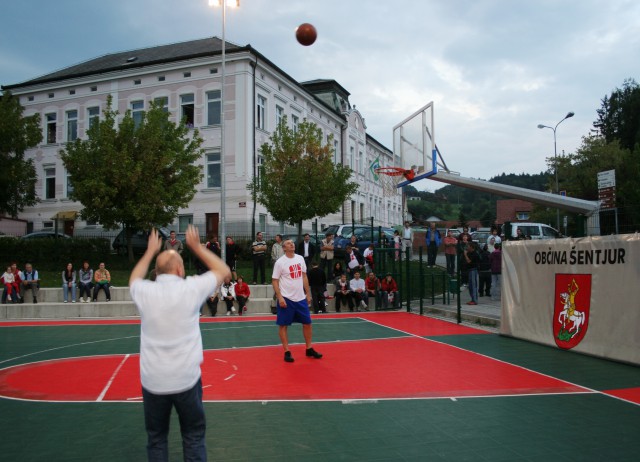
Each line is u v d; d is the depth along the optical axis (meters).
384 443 4.72
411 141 17.53
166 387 3.39
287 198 23.69
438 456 4.40
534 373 7.57
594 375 7.40
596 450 4.52
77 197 22.77
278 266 8.66
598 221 14.09
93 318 16.20
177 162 23.97
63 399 6.45
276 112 33.47
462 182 15.63
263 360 8.76
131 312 16.55
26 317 16.16
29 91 35.44
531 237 20.42
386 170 19.92
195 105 31.02
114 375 7.87
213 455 4.45
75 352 9.98
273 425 5.26
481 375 7.48
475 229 33.62
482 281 17.88
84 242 23.11
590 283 8.84
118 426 5.34
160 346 3.43
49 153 35.25
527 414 5.58
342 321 14.19
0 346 10.75
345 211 43.81
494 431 5.04
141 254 25.41
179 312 3.48
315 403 6.07
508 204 66.69
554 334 9.64
